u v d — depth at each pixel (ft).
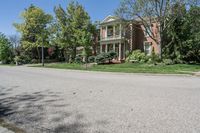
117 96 28.22
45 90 33.91
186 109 21.35
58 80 47.98
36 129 16.88
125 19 101.81
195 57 98.27
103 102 24.81
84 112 20.94
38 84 41.24
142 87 36.32
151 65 92.89
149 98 26.71
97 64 112.37
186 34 98.84
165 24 99.50
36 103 25.09
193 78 54.44
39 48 180.86
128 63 106.93
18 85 40.32
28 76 59.06
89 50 122.93
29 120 19.07
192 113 19.98
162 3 96.84
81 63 126.11
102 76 59.93
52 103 24.86
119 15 101.24
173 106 22.59
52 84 40.98
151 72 68.90
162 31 99.66
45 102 25.48
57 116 19.92
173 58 99.96
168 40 103.24
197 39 96.53
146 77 57.21
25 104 24.82
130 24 116.06
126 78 53.62
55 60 183.93
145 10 98.53
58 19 152.15
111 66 98.17
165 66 87.97
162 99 26.08
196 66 85.51
